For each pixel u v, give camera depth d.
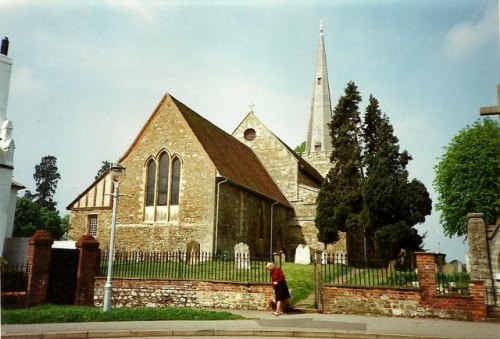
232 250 26.28
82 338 10.17
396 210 24.39
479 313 12.80
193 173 25.98
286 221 35.97
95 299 16.38
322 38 54.31
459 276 21.52
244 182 28.69
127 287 16.36
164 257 20.03
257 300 14.92
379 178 25.11
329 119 51.38
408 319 12.94
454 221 37.88
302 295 16.80
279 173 37.84
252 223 29.45
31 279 14.97
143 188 27.27
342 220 27.77
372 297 13.82
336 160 30.02
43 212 53.47
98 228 28.66
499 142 35.62
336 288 14.23
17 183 26.52
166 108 27.95
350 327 11.33
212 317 12.52
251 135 39.94
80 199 29.78
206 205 25.09
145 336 10.46
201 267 18.73
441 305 13.15
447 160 37.78
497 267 19.16
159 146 27.42
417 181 25.38
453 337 10.15
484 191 35.19
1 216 7.75
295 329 10.85
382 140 27.91
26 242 21.89
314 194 36.19
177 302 15.84
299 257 26.33
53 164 68.25
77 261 16.66
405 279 16.02
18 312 12.37
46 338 9.93
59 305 15.14
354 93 30.20
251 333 10.73
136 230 26.84
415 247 24.33
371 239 26.17
